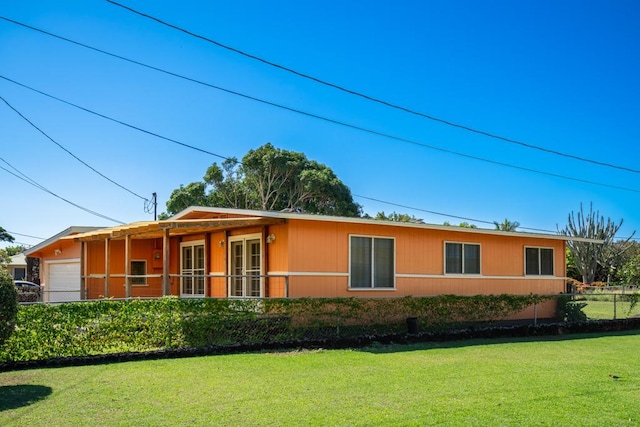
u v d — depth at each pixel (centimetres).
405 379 936
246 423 675
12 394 807
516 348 1377
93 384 873
